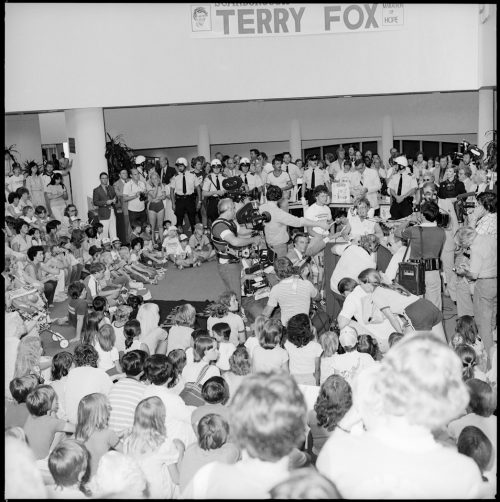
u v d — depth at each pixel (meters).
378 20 12.59
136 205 13.36
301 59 12.74
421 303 6.06
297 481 1.59
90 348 5.40
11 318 6.86
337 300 7.60
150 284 11.01
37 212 12.16
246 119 18.19
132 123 18.02
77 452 3.34
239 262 7.79
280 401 1.69
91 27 12.59
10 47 12.45
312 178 14.00
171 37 12.68
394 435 1.77
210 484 1.83
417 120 17.98
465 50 12.68
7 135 18.12
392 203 13.15
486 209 6.41
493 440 3.51
